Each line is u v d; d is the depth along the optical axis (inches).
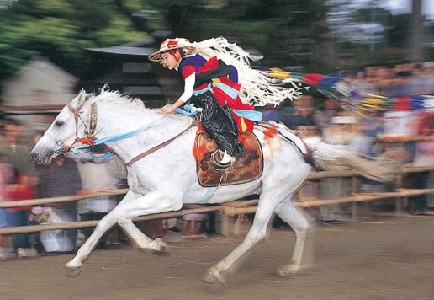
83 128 243.4
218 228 366.3
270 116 384.2
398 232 367.9
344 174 388.2
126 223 237.8
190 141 246.1
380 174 281.1
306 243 284.2
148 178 241.4
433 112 416.8
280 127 269.0
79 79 418.9
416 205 425.1
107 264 291.3
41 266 287.3
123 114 243.9
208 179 248.8
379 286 255.9
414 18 527.8
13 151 310.3
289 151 264.8
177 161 243.6
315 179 382.9
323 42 438.9
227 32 381.1
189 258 304.8
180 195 244.8
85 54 400.8
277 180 262.5
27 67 373.4
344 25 439.5
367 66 460.8
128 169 246.4
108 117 243.0
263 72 269.4
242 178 253.9
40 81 390.9
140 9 335.6
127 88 436.5
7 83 387.9
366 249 324.8
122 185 335.3
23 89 389.1
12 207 300.7
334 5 429.7
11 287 251.6
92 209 324.2
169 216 333.4
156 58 250.2
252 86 262.1
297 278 268.2
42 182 315.3
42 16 335.3
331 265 291.0
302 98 387.2
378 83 418.9
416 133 414.6
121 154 245.4
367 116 331.3
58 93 394.0
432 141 416.8
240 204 359.3
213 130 244.8
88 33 338.3
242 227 371.6
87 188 322.3
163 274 273.6
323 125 383.2
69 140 243.3
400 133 403.9
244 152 252.2
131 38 332.2
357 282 261.7
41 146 243.0
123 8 340.2
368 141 378.3
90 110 243.1
